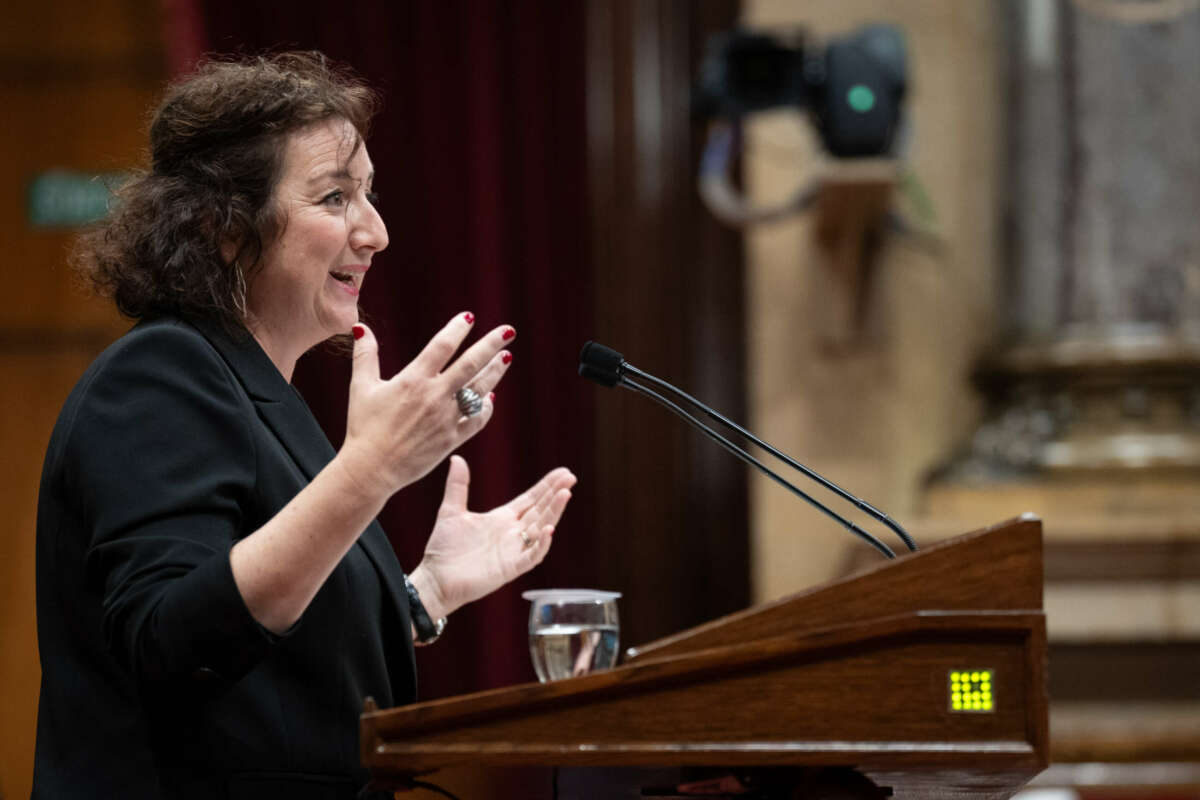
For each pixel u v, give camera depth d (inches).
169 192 227.1
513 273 670.5
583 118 675.4
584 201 673.0
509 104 676.1
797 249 644.1
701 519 661.3
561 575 657.0
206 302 221.8
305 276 230.1
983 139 660.1
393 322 667.4
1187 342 625.6
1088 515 612.1
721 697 169.3
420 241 671.1
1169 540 586.6
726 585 658.2
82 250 237.6
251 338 225.9
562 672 218.4
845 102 551.5
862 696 169.8
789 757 167.3
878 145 553.6
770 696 169.6
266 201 226.5
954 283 654.5
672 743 167.8
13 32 753.6
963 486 625.6
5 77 753.0
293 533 182.7
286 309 233.3
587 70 676.1
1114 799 586.2
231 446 205.6
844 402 640.4
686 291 670.5
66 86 751.7
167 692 195.6
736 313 667.4
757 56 569.0
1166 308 633.0
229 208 223.6
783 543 635.5
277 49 675.4
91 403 205.3
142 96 749.3
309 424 226.8
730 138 593.3
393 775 169.6
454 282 669.9
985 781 186.1
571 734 167.8
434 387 186.5
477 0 677.9
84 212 746.8
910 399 646.5
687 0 675.4
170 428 201.3
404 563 645.3
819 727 169.2
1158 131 636.1
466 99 676.1
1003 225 657.0
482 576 269.9
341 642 213.8
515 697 167.0
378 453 183.9
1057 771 590.2
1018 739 169.6
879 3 654.5
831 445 639.1
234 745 200.7
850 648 170.1
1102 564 592.7
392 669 229.6
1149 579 591.8
